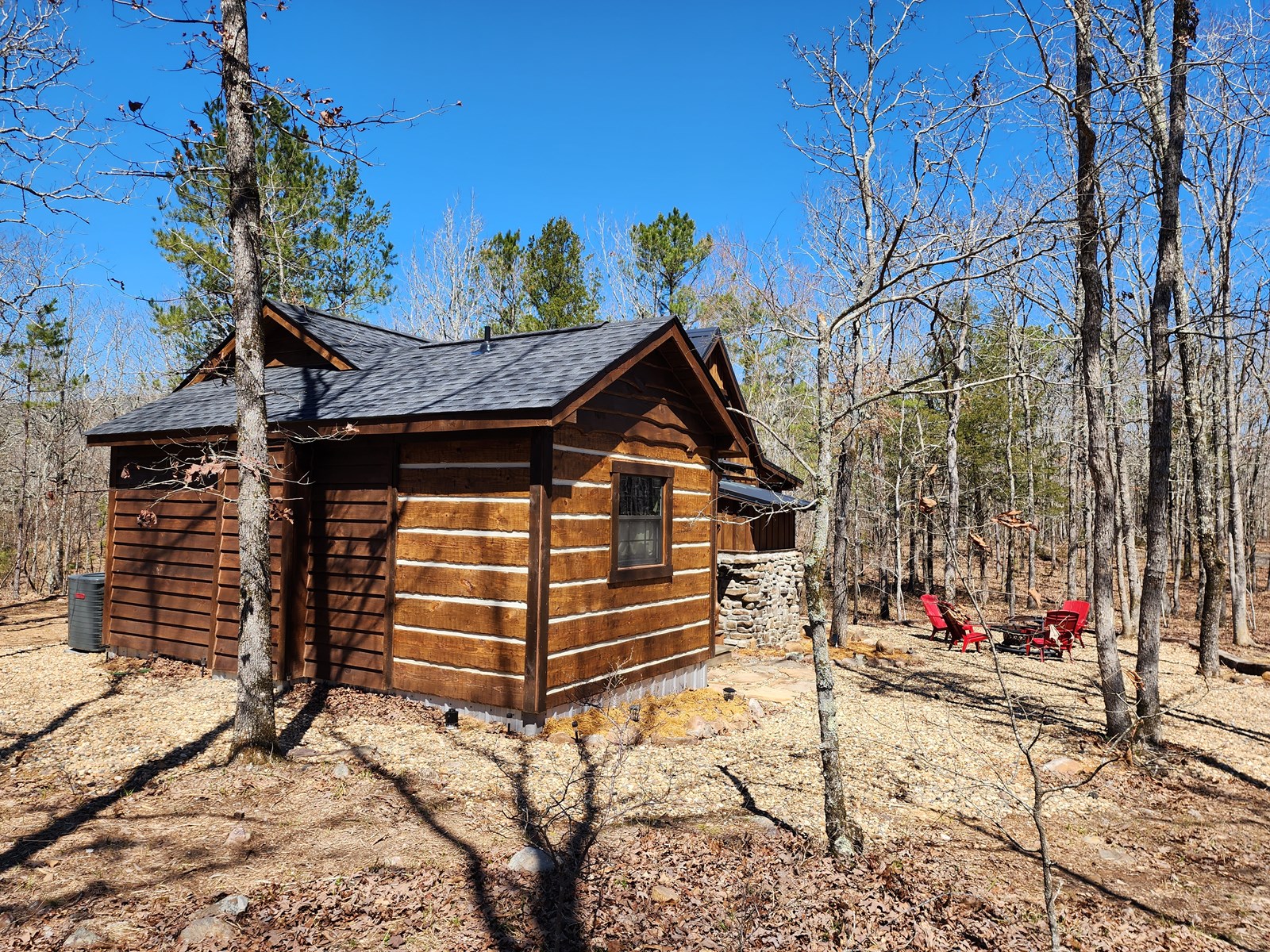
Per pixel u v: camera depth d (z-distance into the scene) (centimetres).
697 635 1012
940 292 745
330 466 883
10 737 706
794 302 1156
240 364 667
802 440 2091
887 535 2184
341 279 1995
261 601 657
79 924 392
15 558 2095
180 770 630
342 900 427
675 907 439
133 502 1066
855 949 411
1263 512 3722
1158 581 827
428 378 866
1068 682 1170
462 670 772
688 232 2528
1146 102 887
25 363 1819
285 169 1759
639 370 885
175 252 1627
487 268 2941
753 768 697
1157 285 850
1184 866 559
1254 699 1117
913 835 572
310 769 636
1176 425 2206
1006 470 2178
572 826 544
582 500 789
